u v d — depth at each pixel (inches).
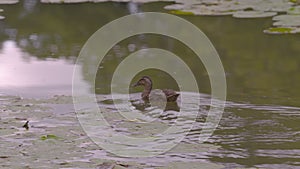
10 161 513.3
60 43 1122.7
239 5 1425.9
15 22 1326.3
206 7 1425.9
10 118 642.2
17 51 1052.5
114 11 1446.9
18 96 746.8
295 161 527.8
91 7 1514.5
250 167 512.1
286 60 991.0
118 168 504.7
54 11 1464.1
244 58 1006.4
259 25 1258.6
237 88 821.2
